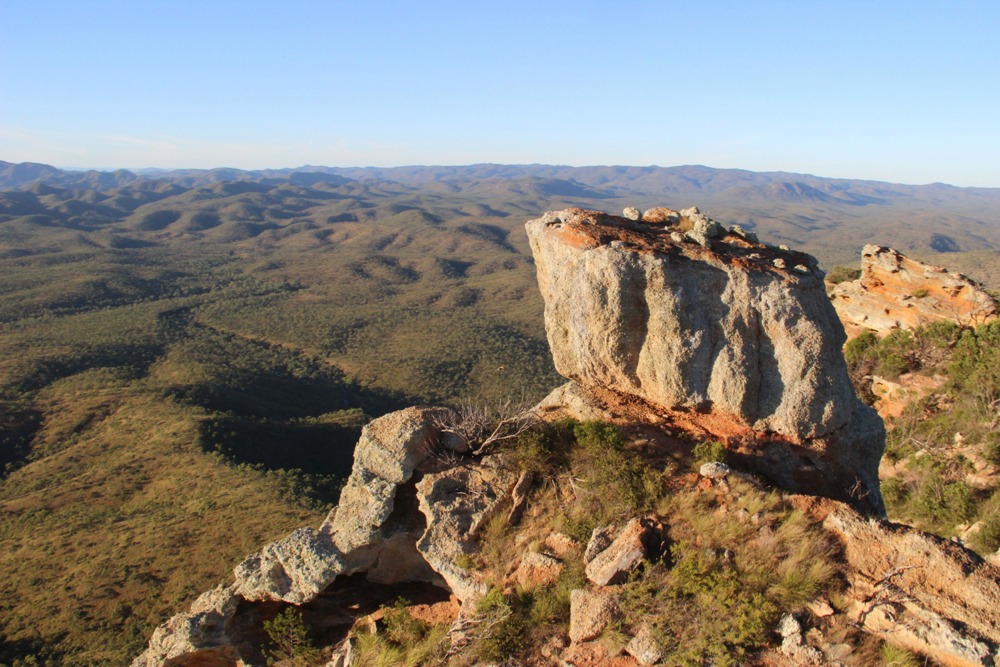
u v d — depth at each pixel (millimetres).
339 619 12719
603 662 9266
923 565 9766
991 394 26484
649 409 14414
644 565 10328
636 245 13938
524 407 14758
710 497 11703
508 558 11328
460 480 12609
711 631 9172
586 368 14531
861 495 13602
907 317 35500
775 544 10438
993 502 19484
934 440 26391
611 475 12180
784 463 13320
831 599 9562
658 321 13430
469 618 10469
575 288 14305
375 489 12188
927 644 8719
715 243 14500
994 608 8906
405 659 10977
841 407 13141
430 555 11625
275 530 56062
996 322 30578
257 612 13188
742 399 13086
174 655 12570
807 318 13234
